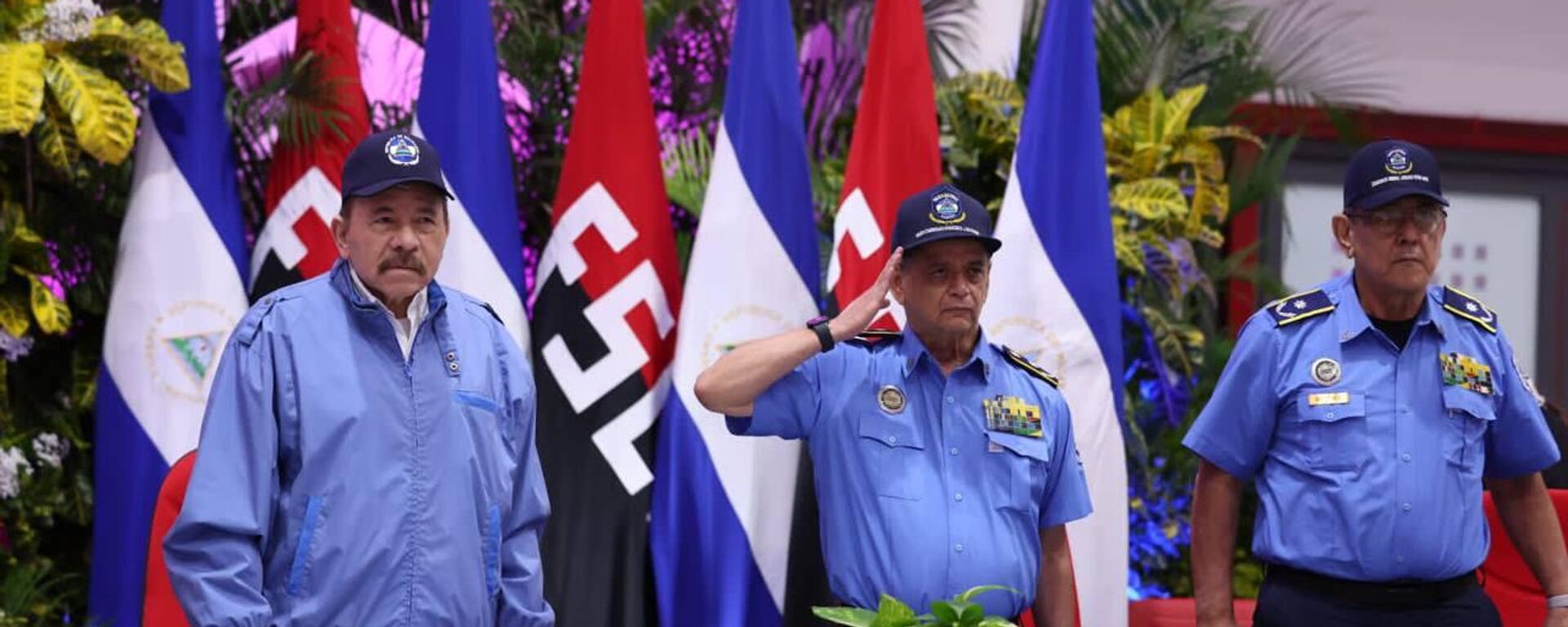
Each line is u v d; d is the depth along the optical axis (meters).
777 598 9.68
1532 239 15.64
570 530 9.69
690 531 9.70
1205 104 12.41
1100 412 10.01
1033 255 10.08
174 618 7.11
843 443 7.07
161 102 9.89
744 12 10.16
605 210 9.93
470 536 6.16
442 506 6.10
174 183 9.80
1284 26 13.20
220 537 5.83
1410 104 15.08
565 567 9.65
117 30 9.61
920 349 7.12
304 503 5.97
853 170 10.13
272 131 10.25
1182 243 11.61
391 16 11.83
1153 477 11.51
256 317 6.12
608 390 9.80
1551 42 15.36
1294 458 7.20
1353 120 13.34
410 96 11.80
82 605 10.22
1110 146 11.56
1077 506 7.34
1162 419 11.71
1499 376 7.27
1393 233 6.97
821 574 9.77
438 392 6.20
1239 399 7.32
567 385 9.82
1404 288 6.98
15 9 9.57
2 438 9.77
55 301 9.62
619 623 9.62
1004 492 7.01
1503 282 15.62
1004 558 6.91
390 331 6.18
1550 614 7.32
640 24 10.21
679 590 9.67
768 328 9.87
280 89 9.97
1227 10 12.81
